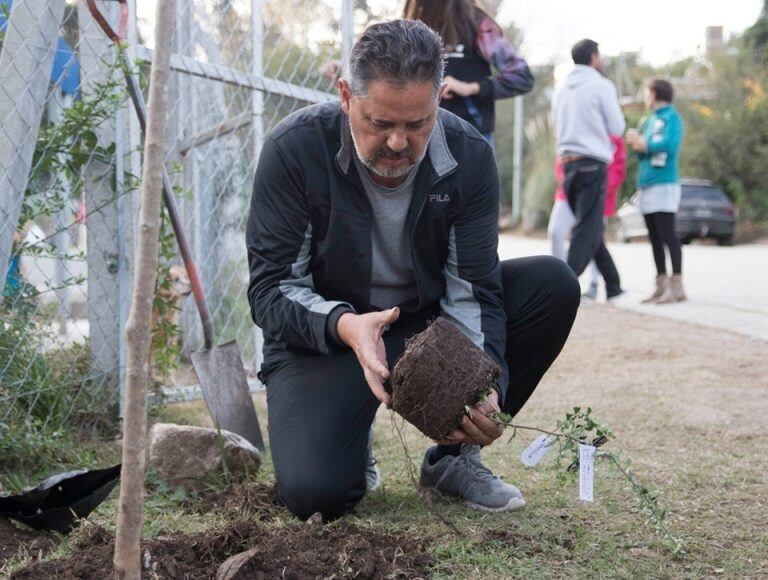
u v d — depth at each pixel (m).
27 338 3.33
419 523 2.51
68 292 3.79
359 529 2.38
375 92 2.04
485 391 2.15
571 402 4.20
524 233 23.61
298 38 4.67
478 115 4.53
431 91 2.06
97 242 3.58
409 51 2.02
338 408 2.48
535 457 2.17
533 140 24.97
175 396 3.87
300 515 2.46
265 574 2.02
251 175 4.37
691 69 23.81
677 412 3.94
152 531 2.44
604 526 2.51
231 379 3.49
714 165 20.45
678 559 2.28
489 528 2.47
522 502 2.62
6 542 2.37
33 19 3.11
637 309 7.51
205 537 2.21
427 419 2.16
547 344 2.73
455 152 2.47
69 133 3.35
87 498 2.48
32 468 3.08
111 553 2.11
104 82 3.54
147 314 1.56
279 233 2.49
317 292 2.61
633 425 3.75
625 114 22.41
